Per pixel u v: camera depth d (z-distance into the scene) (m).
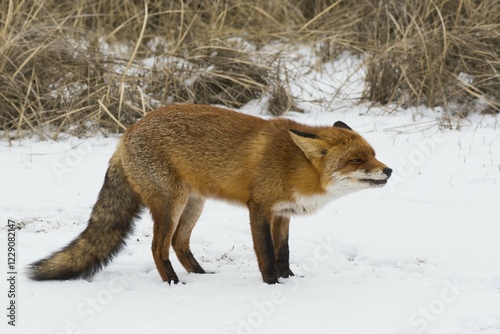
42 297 13.67
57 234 17.20
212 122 14.76
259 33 30.08
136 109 24.78
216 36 28.70
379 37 29.38
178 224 15.51
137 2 31.61
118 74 26.45
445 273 14.93
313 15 31.89
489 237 16.86
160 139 14.71
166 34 29.97
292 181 14.31
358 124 25.09
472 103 26.17
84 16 28.97
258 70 27.61
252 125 14.78
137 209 15.43
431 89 26.16
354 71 27.92
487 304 13.20
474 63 27.05
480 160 21.91
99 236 15.02
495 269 15.14
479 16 27.83
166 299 13.60
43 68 26.39
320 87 28.31
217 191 14.95
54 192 20.23
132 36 30.08
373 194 20.06
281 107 26.48
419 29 26.75
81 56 26.98
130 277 15.04
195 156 14.69
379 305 13.28
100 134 25.20
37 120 25.11
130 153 14.92
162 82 26.86
